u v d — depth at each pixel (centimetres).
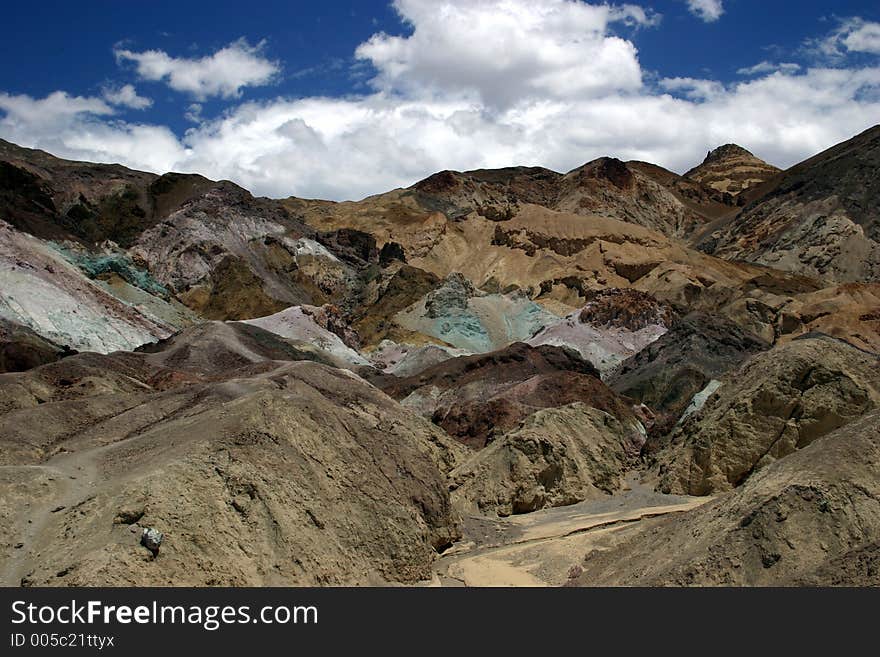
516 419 8338
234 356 9406
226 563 3966
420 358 11719
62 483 4328
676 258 18550
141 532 3856
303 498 4544
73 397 6656
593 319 13238
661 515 5562
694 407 7206
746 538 3847
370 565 4516
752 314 14312
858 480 3966
